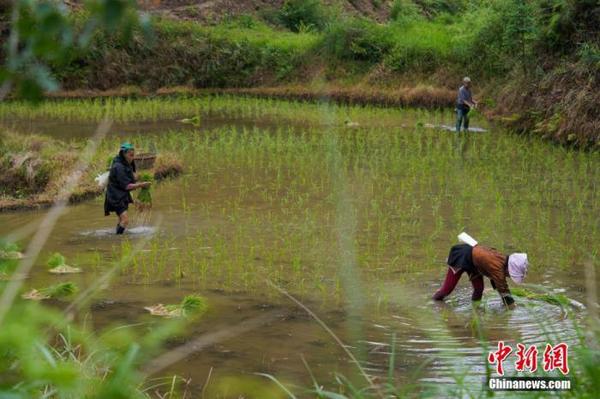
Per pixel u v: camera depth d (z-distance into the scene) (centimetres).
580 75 2995
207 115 3931
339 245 1543
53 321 331
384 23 6172
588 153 2680
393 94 4128
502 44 3931
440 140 2977
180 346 1009
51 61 218
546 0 3331
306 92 4419
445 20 5141
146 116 3897
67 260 1472
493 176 2275
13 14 211
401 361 950
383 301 1200
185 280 1347
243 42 4938
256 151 2778
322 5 5853
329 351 997
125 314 1145
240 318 1137
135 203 1836
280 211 1903
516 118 3216
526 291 1244
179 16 5466
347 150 2736
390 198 2008
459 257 1166
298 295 1251
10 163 2222
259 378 907
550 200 1966
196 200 2045
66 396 437
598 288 1262
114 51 4762
